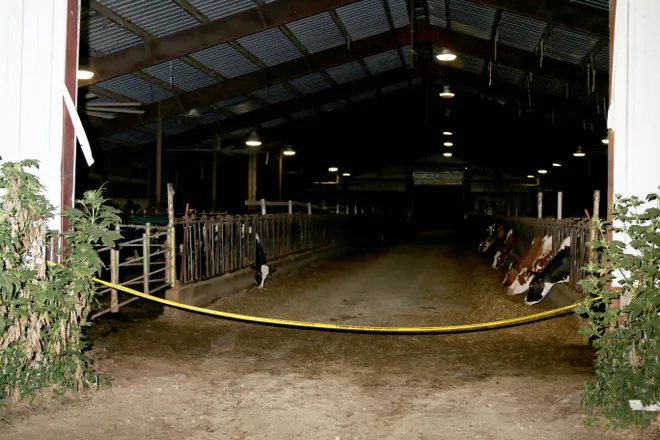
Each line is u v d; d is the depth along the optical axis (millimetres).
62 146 5180
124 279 10836
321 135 30438
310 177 40906
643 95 4898
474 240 30906
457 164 48469
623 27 4984
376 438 4102
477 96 26719
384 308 9891
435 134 38062
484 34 15898
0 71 5051
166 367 5836
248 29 13109
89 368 5051
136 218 12656
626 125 4965
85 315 4957
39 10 5133
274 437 4133
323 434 4184
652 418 4008
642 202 4422
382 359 6309
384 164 48500
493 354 6469
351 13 14828
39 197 4625
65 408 4492
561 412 4484
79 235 4875
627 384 4133
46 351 4676
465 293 11672
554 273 8922
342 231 22766
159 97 17266
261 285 11562
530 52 15922
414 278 14172
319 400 4922
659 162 4859
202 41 13148
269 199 33188
